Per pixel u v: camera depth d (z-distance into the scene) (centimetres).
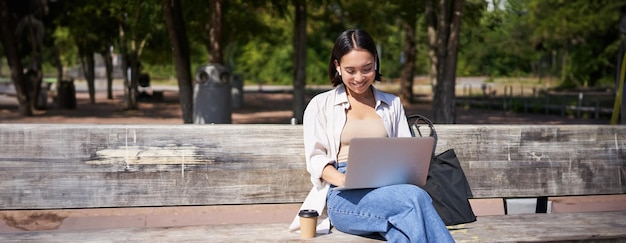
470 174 453
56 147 400
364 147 349
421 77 5925
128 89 2484
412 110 2536
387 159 360
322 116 394
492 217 430
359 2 2152
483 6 1759
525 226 409
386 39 2636
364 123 394
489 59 5403
